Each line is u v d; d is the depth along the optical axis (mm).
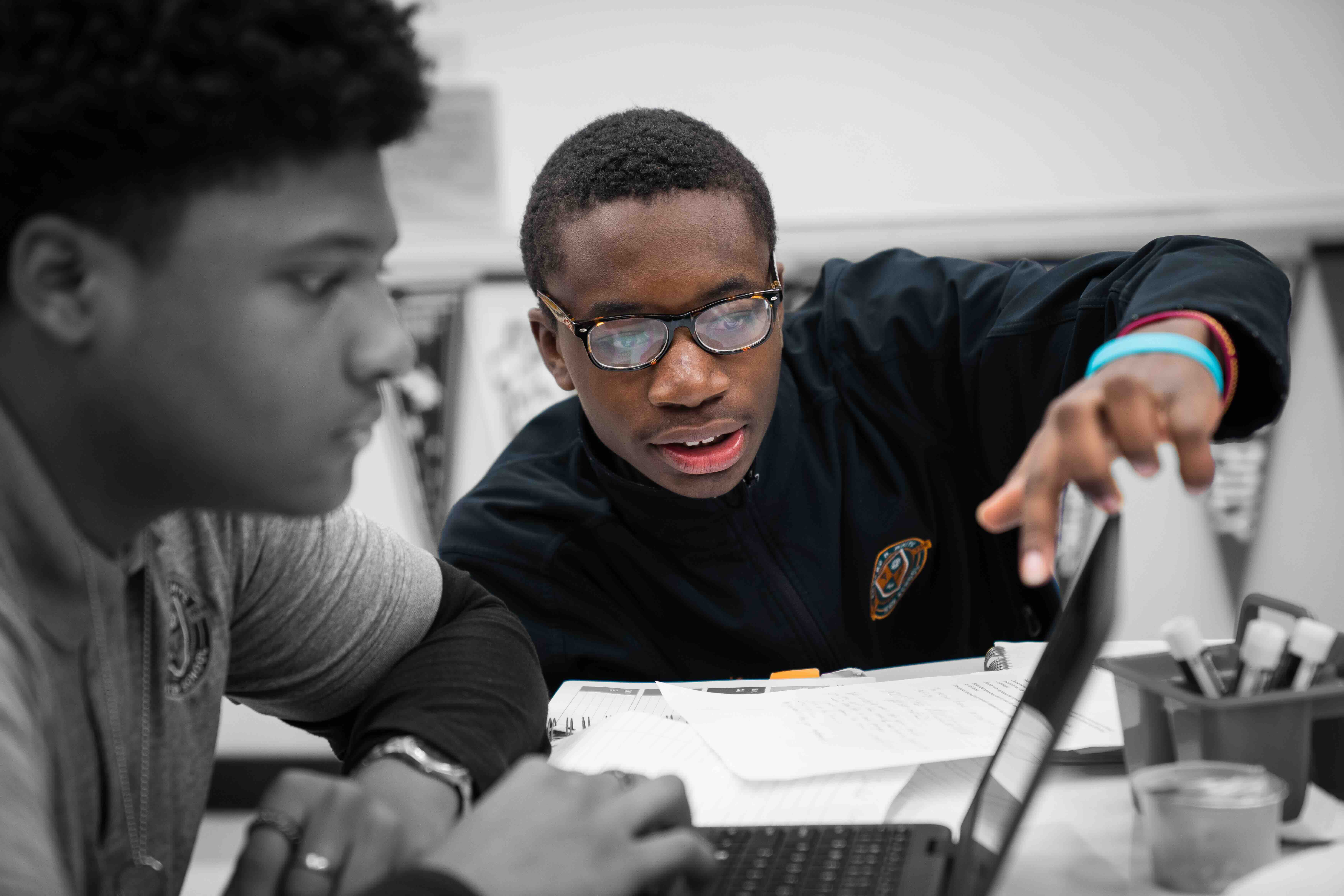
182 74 418
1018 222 2396
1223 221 2342
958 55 2373
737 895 544
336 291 477
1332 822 594
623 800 519
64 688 489
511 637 748
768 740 747
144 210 427
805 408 1083
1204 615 2359
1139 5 2314
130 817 532
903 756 701
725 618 1031
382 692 688
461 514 1102
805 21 2400
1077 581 653
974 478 1109
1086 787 687
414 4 502
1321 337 2322
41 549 467
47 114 402
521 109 2479
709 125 1003
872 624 1065
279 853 497
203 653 596
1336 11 2264
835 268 1194
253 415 461
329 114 441
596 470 1022
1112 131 2354
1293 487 2338
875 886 541
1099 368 696
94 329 438
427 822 567
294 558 676
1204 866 549
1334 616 2314
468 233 2518
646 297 872
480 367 2527
